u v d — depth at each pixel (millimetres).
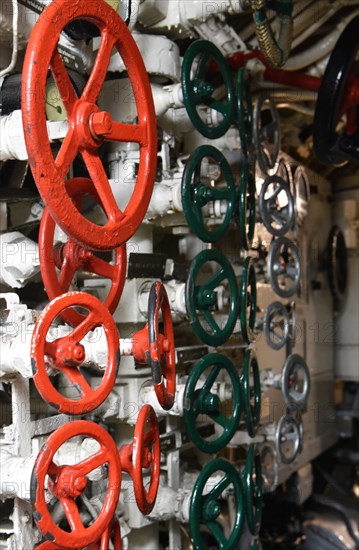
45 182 1429
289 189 2963
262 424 3051
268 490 3191
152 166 1768
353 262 4449
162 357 1821
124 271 1917
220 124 2408
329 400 4332
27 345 1550
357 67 3037
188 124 2443
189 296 2275
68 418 1959
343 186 4422
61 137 1760
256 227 3129
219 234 2410
